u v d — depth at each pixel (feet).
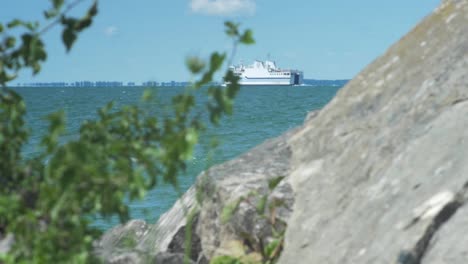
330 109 59.41
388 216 40.68
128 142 31.12
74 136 31.68
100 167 28.53
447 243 35.81
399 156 46.14
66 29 29.81
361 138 52.01
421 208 38.52
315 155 55.72
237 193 55.98
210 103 28.40
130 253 49.39
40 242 28.96
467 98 47.44
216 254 53.36
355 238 41.60
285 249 47.96
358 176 47.91
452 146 42.37
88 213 30.83
